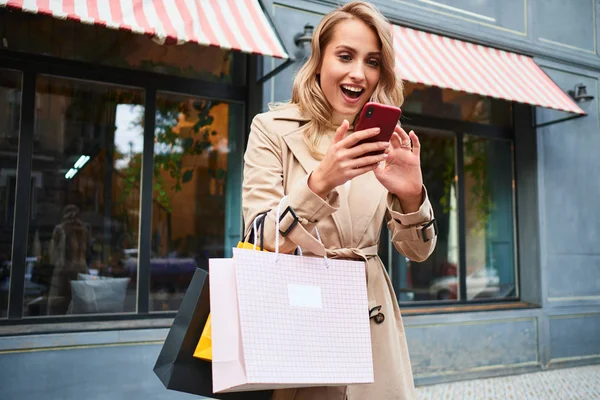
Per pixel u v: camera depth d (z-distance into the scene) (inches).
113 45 163.9
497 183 236.1
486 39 222.4
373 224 54.8
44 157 155.6
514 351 218.8
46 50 155.7
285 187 53.0
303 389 49.7
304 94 55.1
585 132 248.8
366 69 53.7
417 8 207.6
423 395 184.2
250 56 179.3
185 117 174.2
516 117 239.0
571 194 241.8
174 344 46.2
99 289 159.9
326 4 186.4
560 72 244.4
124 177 164.7
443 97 224.2
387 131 43.6
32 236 153.2
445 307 214.4
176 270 169.9
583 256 241.8
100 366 148.7
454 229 223.6
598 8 260.7
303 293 43.9
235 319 42.0
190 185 173.3
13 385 139.4
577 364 233.8
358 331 45.4
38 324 150.4
